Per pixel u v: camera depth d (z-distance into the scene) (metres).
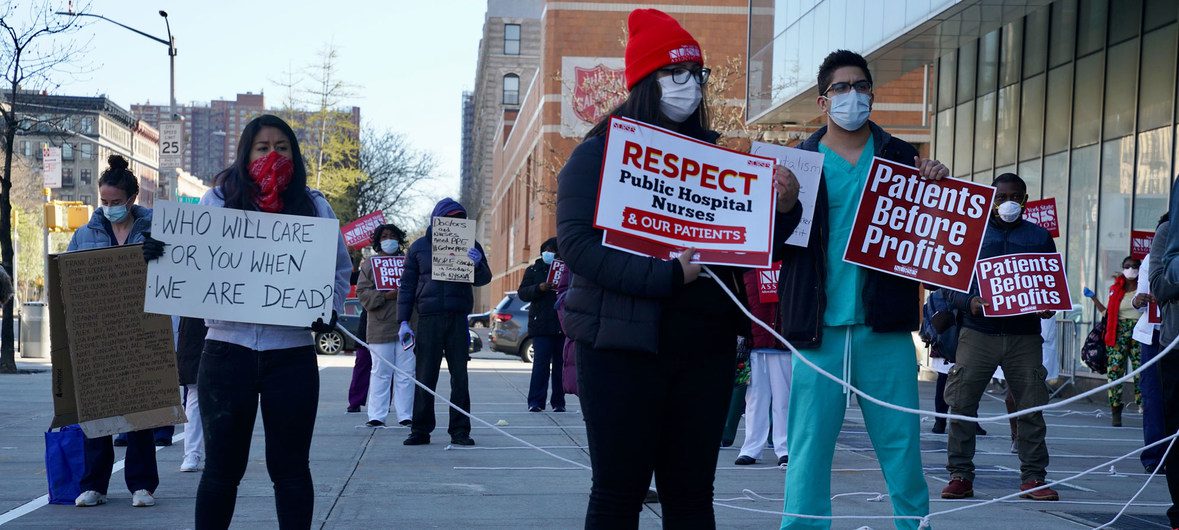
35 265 71.38
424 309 10.14
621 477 3.62
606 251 3.58
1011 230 7.34
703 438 3.70
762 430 9.07
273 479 4.63
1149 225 16.00
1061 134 18.53
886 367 4.70
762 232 3.69
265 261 4.62
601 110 38.88
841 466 8.95
